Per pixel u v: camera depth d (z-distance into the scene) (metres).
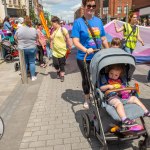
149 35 10.52
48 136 4.42
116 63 3.60
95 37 4.67
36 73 9.78
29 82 8.27
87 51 4.12
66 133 4.50
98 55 3.77
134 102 3.63
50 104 6.02
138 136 3.57
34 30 8.23
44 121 5.04
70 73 9.66
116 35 10.33
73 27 4.75
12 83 8.30
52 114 5.39
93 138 4.27
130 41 7.99
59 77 8.80
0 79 9.02
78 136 4.37
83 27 4.66
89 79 4.00
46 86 7.72
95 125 3.82
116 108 3.44
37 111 5.60
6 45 12.77
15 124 4.94
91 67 3.85
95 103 3.75
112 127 3.52
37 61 12.67
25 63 8.23
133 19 8.11
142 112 3.37
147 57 10.77
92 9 4.60
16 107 5.89
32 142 4.24
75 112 5.44
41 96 6.68
